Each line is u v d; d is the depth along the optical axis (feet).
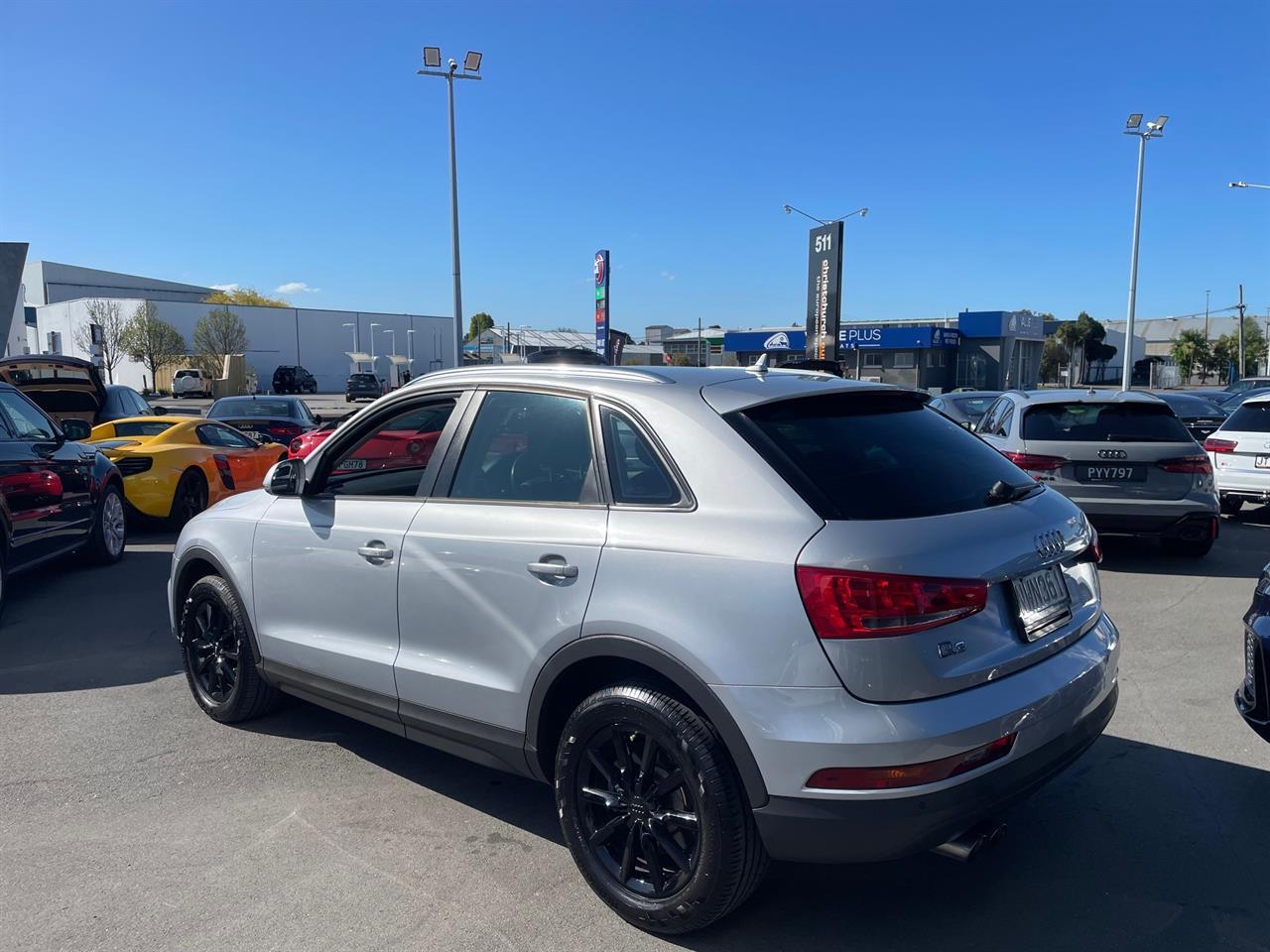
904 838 8.55
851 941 9.75
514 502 11.09
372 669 12.37
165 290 362.12
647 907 9.75
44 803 12.84
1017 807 12.61
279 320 248.93
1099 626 11.10
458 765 14.19
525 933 9.88
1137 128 94.48
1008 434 27.76
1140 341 272.92
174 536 34.60
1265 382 75.72
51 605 23.71
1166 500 26.25
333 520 13.05
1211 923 9.97
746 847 9.10
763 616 8.74
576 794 10.35
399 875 11.02
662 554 9.43
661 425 10.11
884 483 9.63
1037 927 9.95
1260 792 12.97
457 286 82.48
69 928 9.95
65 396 43.50
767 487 9.26
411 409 12.92
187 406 144.97
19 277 79.77
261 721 15.88
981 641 9.00
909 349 171.22
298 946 9.63
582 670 10.36
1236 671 18.10
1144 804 12.65
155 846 11.69
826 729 8.45
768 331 180.55
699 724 9.21
